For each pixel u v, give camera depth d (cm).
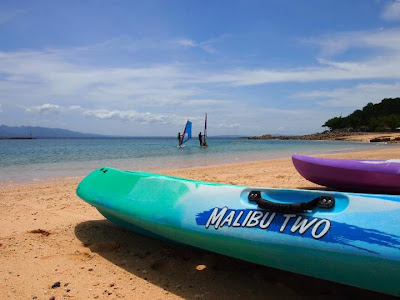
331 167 554
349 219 219
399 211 210
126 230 419
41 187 773
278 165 1262
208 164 1394
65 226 442
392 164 496
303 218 233
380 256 196
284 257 231
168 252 347
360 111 13388
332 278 220
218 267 309
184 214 284
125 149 3006
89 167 1288
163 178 333
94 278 292
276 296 258
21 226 444
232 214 261
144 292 267
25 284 279
